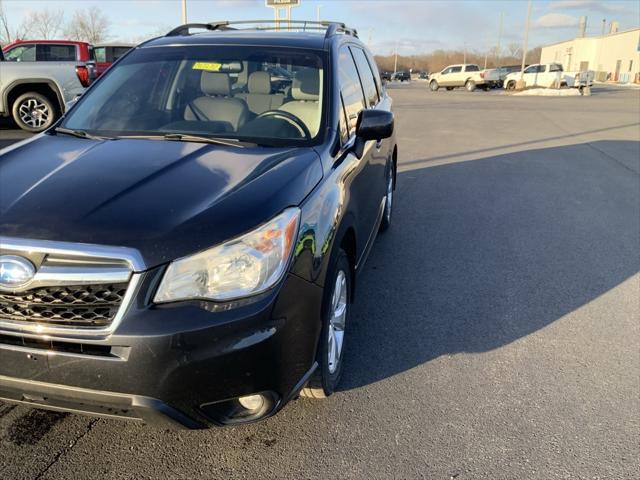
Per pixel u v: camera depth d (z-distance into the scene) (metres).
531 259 5.24
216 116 3.35
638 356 3.53
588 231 6.14
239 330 2.11
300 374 2.40
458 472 2.50
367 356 3.46
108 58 17.08
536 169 9.58
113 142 3.02
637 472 2.51
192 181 2.45
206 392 2.11
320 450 2.62
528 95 34.72
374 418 2.86
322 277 2.49
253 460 2.55
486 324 3.93
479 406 2.98
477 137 13.59
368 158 3.81
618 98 31.06
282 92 3.43
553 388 3.16
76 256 2.03
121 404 2.06
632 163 10.23
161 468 2.49
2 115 11.47
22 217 2.14
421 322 3.93
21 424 2.74
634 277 4.83
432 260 5.18
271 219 2.24
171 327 2.02
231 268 2.11
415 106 23.89
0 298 2.07
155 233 2.08
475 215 6.72
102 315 2.04
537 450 2.65
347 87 3.73
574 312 4.14
